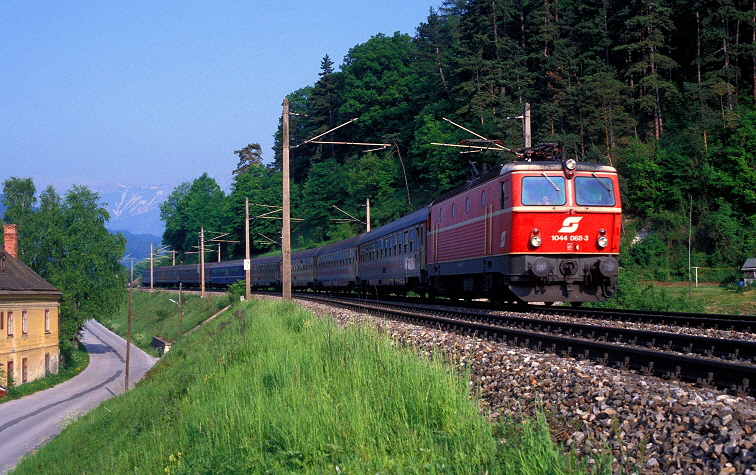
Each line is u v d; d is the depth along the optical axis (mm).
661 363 8008
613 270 16688
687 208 52625
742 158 50812
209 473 8086
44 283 46344
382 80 88812
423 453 6539
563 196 16750
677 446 5242
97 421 21266
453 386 7875
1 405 35844
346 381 9398
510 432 6355
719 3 58781
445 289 23953
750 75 61188
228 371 14516
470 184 20281
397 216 71312
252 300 39906
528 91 61250
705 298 39969
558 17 71812
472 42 65438
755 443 4859
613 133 56188
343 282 40969
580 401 6887
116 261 57625
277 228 94812
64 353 52688
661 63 59969
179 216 128000
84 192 57188
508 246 16844
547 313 18828
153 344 61969
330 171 84438
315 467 7109
